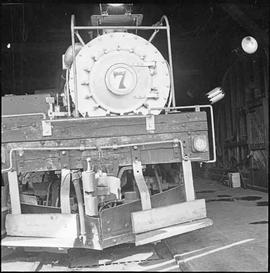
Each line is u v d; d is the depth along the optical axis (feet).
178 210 14.37
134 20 18.44
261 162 33.24
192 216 14.62
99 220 13.58
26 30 35.78
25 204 15.12
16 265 14.61
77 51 17.04
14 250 16.70
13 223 14.06
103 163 14.92
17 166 14.64
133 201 14.35
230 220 21.57
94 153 14.90
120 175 15.06
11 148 14.66
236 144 39.11
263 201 27.68
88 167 14.15
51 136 14.78
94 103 16.15
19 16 33.71
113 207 13.87
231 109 40.88
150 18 34.81
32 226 13.88
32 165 14.69
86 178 13.70
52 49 38.70
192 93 52.65
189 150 15.47
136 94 16.35
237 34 36.06
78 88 16.10
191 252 15.42
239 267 13.30
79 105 16.07
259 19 29.43
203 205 14.88
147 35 37.17
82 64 16.19
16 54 40.70
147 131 15.26
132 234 14.07
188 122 15.53
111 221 13.78
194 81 52.26
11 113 17.26
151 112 16.51
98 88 16.12
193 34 39.96
